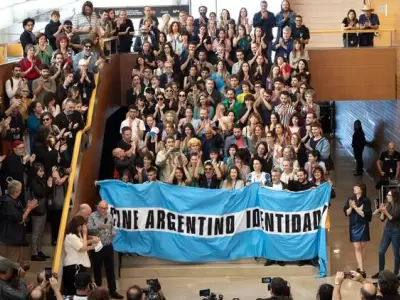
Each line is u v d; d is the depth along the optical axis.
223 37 19.50
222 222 15.59
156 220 15.67
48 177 14.24
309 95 17.70
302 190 15.42
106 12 20.66
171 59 19.17
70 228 13.54
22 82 15.90
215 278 15.43
